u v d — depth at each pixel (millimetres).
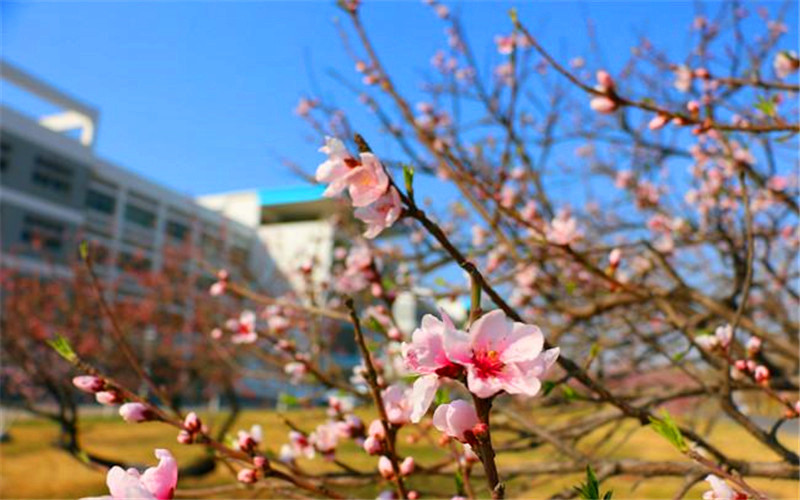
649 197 4996
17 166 28234
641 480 2053
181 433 1570
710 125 1953
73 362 1593
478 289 1094
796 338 3904
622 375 3855
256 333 2854
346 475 2059
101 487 8727
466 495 1583
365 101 4680
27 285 12359
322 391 3396
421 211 1212
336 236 8273
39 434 13234
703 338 1972
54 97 31391
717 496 1205
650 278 4531
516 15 1927
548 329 3957
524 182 4527
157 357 12469
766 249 3992
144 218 34562
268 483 1927
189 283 14367
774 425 1839
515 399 3293
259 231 35656
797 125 1907
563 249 2441
